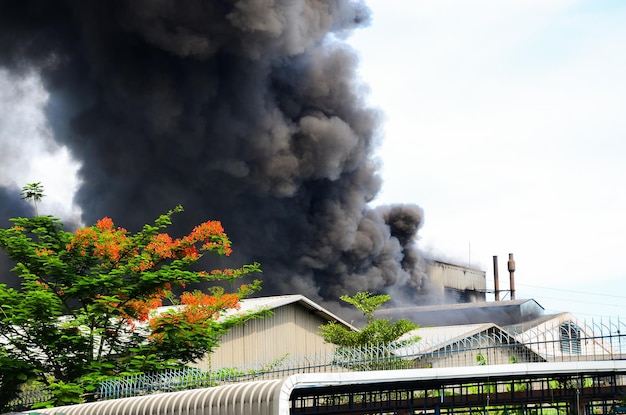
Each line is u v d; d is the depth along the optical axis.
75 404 20.27
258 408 13.88
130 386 19.42
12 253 24.83
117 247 25.45
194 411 15.31
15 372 23.78
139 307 25.16
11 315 23.50
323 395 20.55
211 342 25.44
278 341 33.75
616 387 22.03
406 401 21.91
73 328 24.22
